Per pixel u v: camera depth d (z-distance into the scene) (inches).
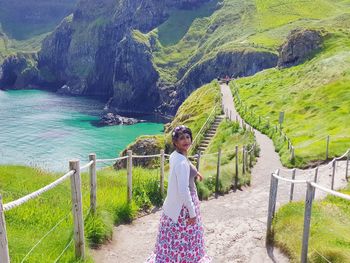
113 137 3944.4
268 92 2628.0
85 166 411.2
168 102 6929.1
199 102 2942.9
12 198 515.2
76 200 362.0
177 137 293.4
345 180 940.6
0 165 767.7
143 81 7544.3
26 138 3715.6
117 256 425.4
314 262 375.6
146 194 620.1
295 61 3380.9
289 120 1873.8
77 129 4347.9
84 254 371.9
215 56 6048.2
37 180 641.0
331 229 434.3
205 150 1707.7
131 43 7795.3
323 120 1701.5
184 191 284.7
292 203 532.7
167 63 7790.4
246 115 2156.7
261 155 1382.9
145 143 1824.6
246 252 449.7
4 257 241.6
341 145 1277.1
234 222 567.8
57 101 7445.9
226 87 3484.3
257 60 5315.0
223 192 804.6
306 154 1236.5
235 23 7790.4
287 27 6382.9
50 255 347.3
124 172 826.2
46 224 421.1
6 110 5802.2
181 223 298.0
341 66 2397.9
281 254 434.0
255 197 767.7
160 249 304.8
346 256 368.2
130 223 531.8
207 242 484.1
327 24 4803.2
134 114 6446.9
